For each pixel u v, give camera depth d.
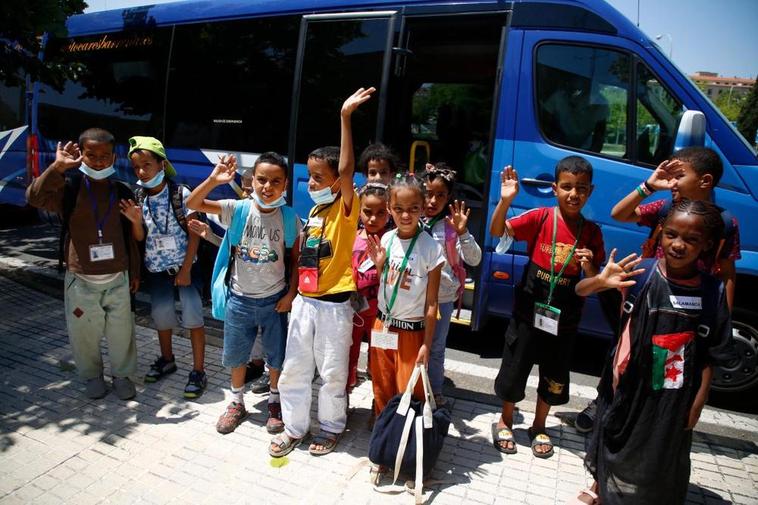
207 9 5.32
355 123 4.49
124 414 3.29
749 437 3.32
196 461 2.85
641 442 2.22
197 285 3.58
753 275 3.51
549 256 2.79
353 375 3.32
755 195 3.50
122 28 5.95
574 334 2.88
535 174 3.89
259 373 3.79
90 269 3.24
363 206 2.79
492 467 2.88
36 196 3.07
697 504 2.65
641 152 3.74
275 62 4.92
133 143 3.32
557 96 3.87
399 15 4.29
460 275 3.17
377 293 3.11
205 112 5.35
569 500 2.60
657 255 2.72
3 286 5.53
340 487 2.67
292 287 3.06
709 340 2.16
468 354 4.47
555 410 3.49
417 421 2.61
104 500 2.55
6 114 7.23
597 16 3.78
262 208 2.97
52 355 4.04
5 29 5.38
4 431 3.09
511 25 3.97
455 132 5.39
